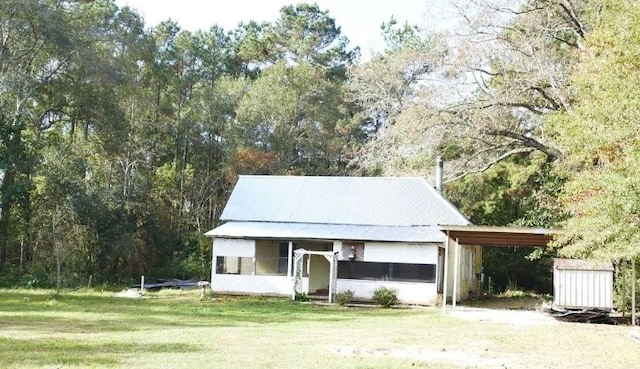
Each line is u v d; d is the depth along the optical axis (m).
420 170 34.53
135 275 40.91
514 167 37.50
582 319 23.11
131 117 49.16
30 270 36.91
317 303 28.89
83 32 41.44
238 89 57.34
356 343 15.12
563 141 18.97
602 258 17.44
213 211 53.84
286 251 32.59
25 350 12.84
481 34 28.19
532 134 31.69
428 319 22.14
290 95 55.19
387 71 32.69
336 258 30.11
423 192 33.16
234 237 31.97
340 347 14.30
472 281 35.09
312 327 18.86
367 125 57.81
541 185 35.59
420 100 29.08
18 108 39.75
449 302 30.50
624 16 15.67
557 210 31.95
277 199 34.75
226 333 16.69
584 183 16.11
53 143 42.59
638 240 14.93
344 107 57.00
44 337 15.06
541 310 25.62
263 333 16.88
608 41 16.39
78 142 46.66
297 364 11.73
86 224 38.44
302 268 30.89
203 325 18.88
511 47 27.78
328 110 56.38
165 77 52.69
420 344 15.23
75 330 16.78
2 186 37.09
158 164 54.66
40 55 41.69
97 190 40.09
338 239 30.52
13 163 36.66
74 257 36.62
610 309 22.95
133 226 41.97
